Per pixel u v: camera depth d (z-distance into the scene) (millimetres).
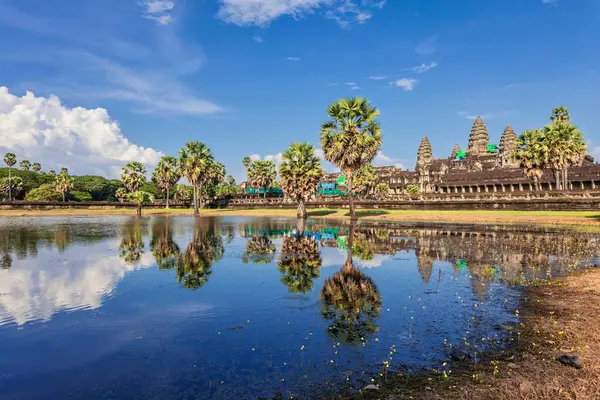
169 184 100188
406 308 10773
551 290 12430
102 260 19516
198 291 12906
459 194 67750
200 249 23609
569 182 85875
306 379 6609
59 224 49312
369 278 14828
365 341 8328
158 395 6109
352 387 6320
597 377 6434
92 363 7328
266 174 97000
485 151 150375
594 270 15375
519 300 11422
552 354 7512
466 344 8102
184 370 7004
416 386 6312
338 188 112625
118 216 75562
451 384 6367
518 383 6324
